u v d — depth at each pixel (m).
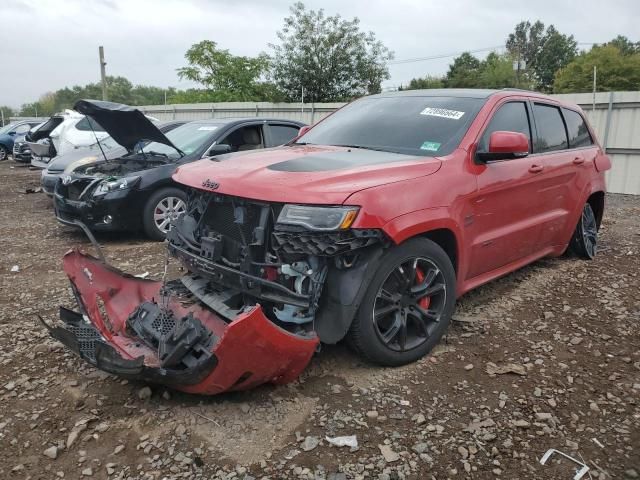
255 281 3.23
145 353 3.36
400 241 3.33
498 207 4.31
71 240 7.68
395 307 3.57
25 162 21.95
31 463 2.80
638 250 6.73
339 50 28.50
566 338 4.18
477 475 2.72
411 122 4.43
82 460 2.82
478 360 3.82
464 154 4.02
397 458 2.82
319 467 2.74
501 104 4.57
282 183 3.27
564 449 2.91
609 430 3.06
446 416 3.17
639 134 12.27
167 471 2.73
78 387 3.49
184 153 7.54
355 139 4.50
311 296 3.22
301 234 3.12
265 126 8.19
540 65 77.25
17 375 3.65
